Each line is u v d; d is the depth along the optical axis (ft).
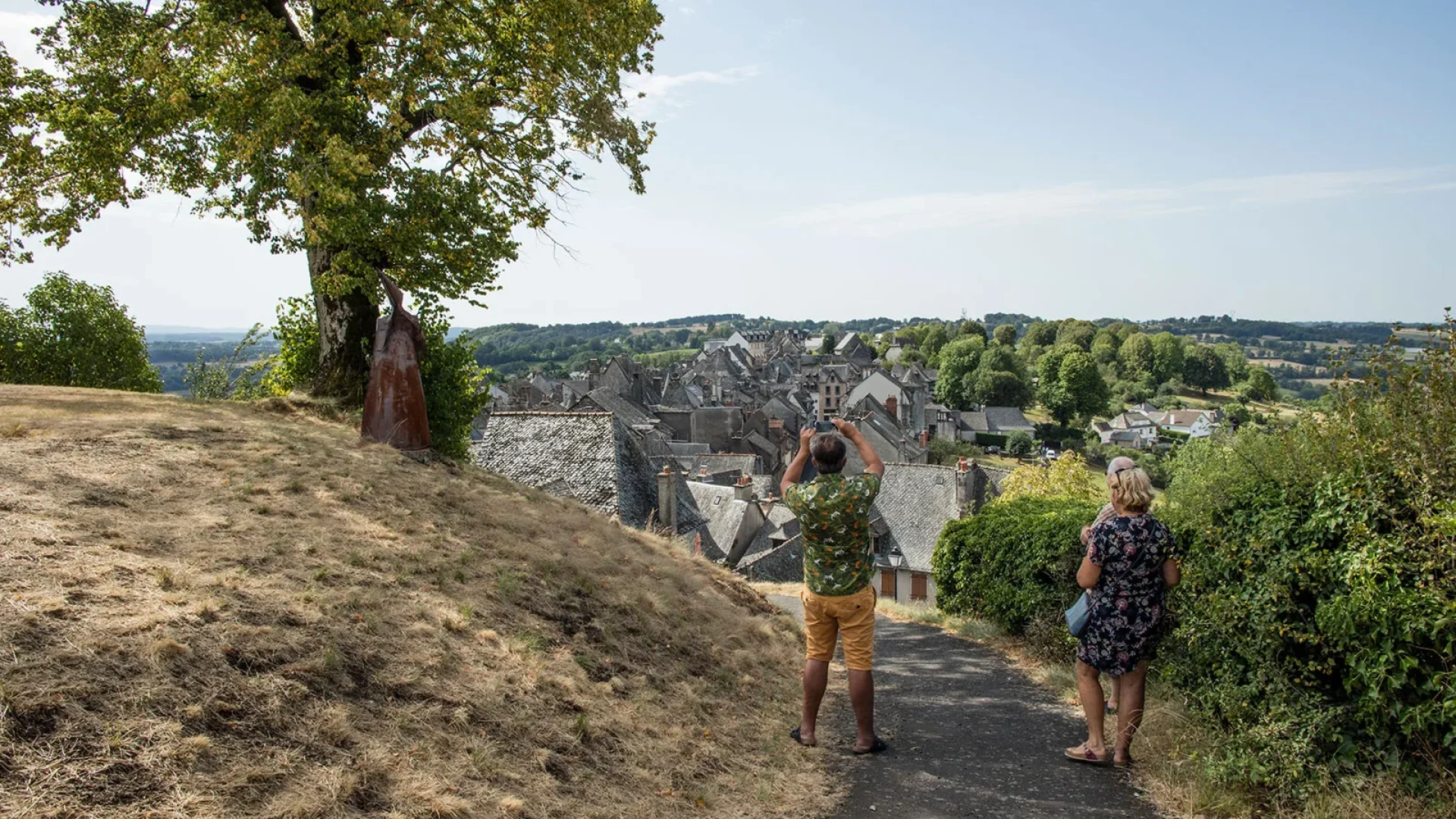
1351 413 17.16
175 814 10.26
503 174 45.32
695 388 360.28
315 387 43.68
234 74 37.63
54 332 94.38
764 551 116.57
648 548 34.88
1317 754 15.52
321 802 11.39
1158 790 16.51
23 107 37.93
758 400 352.49
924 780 17.60
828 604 19.06
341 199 35.29
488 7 42.14
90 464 22.43
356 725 13.53
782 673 25.58
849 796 16.74
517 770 14.16
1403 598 14.10
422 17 40.04
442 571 21.45
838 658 30.53
